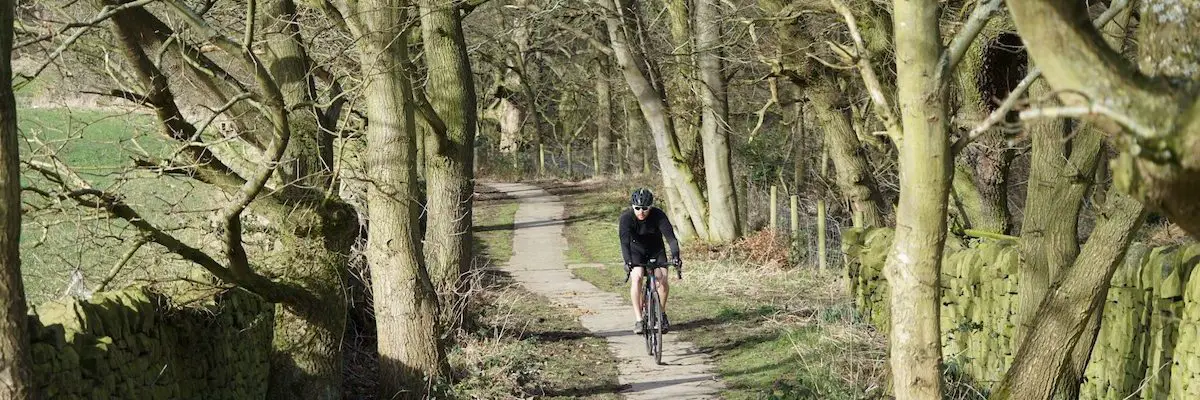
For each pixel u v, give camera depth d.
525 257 23.59
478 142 46.47
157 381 6.28
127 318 5.98
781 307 15.16
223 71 8.89
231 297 7.72
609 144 43.31
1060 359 6.82
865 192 16.55
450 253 12.71
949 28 11.78
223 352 7.48
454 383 10.44
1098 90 2.65
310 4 9.82
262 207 8.67
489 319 13.71
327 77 10.30
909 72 4.43
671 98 24.20
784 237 21.78
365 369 11.13
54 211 6.49
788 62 15.24
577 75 40.47
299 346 8.85
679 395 10.54
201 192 9.70
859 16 13.25
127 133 8.23
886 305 12.43
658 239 12.29
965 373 10.23
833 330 12.52
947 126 4.50
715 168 23.30
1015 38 12.69
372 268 10.04
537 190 39.06
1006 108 3.04
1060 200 7.89
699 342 13.31
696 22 21.81
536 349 12.57
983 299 10.01
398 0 9.48
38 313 5.52
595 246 25.16
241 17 9.74
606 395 10.62
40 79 7.64
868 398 9.25
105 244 7.27
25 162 6.21
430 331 10.02
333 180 7.93
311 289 8.84
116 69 7.84
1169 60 2.82
